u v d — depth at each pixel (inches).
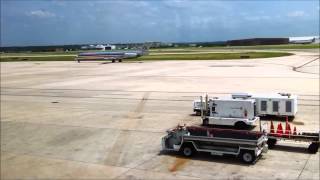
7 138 1208.8
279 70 3250.5
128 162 932.6
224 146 928.3
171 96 2000.5
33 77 3408.0
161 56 6407.5
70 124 1395.2
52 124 1402.6
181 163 915.4
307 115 1446.9
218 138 918.4
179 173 846.5
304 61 4261.8
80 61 5900.6
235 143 903.1
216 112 1299.2
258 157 940.0
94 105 1819.6
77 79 3093.0
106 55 5605.3
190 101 1828.2
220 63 4286.4
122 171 869.2
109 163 929.5
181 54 6968.5
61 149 1067.3
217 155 964.0
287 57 4987.7
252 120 1245.7
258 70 3275.1
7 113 1662.2
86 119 1481.3
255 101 1320.1
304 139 980.6
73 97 2113.7
